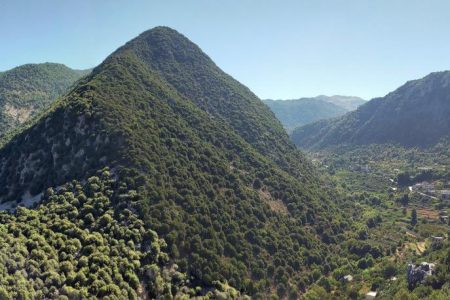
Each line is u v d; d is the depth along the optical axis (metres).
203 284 90.06
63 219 92.75
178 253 92.06
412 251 131.12
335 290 107.69
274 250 110.38
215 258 95.25
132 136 114.75
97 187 101.31
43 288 73.56
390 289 100.38
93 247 84.56
